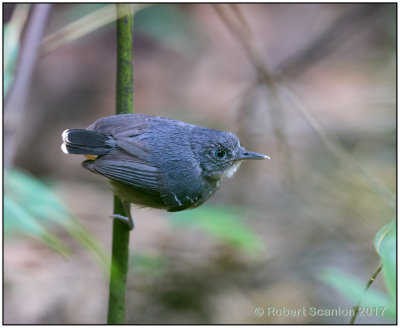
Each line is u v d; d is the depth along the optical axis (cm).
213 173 806
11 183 484
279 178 1474
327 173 1425
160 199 745
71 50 1770
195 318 1108
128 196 733
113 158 709
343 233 1295
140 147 720
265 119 1585
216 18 1886
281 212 1370
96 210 1326
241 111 1480
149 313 1103
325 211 1327
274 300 1140
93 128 741
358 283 592
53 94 1683
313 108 1631
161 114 1614
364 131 1547
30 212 473
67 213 486
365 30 1848
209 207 907
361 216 1275
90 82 1736
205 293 1148
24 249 1134
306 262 1234
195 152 779
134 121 735
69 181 1468
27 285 1073
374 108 1620
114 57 1773
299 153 1502
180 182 747
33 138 1577
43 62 1728
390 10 1759
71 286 1097
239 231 866
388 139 1527
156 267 1120
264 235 1289
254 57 1025
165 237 1230
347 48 1864
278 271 1205
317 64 1827
